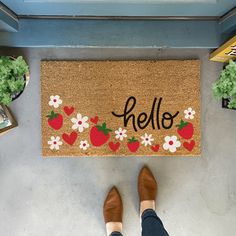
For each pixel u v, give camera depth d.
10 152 1.69
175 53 1.67
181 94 1.67
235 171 1.69
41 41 1.54
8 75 1.44
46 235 1.69
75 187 1.69
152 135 1.68
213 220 1.70
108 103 1.67
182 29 1.54
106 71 1.66
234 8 1.37
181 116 1.67
